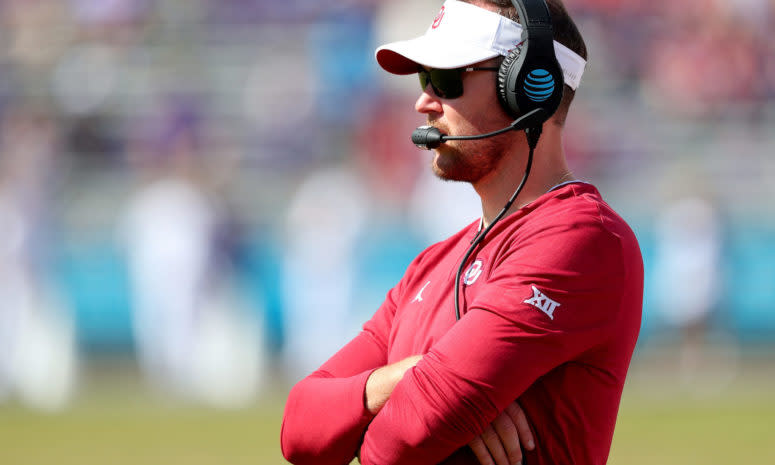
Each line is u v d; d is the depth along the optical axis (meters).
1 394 40.97
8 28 52.12
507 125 8.49
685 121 50.44
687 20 52.72
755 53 52.19
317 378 8.95
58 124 48.66
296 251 43.62
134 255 42.12
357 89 49.59
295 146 48.88
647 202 46.69
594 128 49.56
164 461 26.31
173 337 41.19
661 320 43.78
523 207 8.39
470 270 8.43
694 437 29.08
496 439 7.87
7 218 41.56
